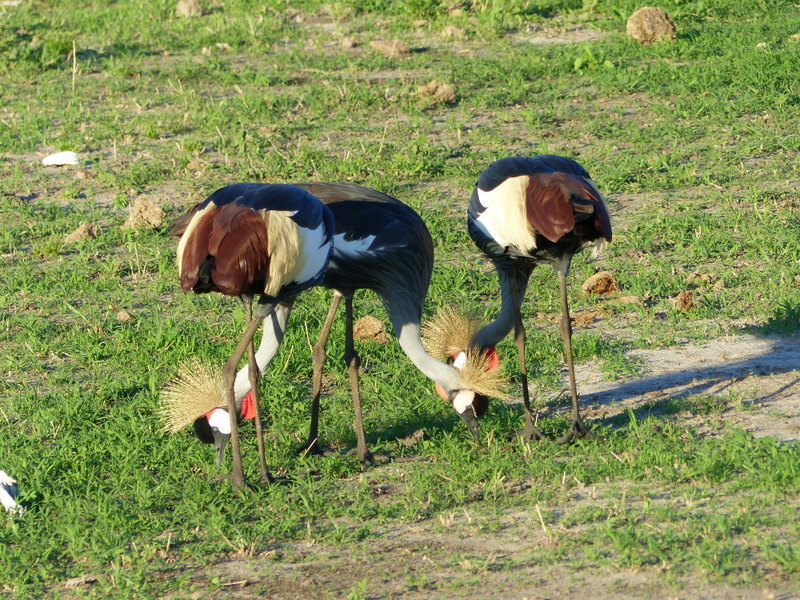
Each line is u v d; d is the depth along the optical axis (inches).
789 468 555.5
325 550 537.3
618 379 727.7
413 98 1322.6
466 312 680.4
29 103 1370.6
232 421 594.9
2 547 551.8
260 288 568.4
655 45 1460.4
